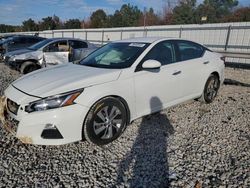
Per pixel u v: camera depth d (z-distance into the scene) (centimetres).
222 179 268
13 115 304
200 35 1762
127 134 374
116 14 6353
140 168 288
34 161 300
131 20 6031
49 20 7569
